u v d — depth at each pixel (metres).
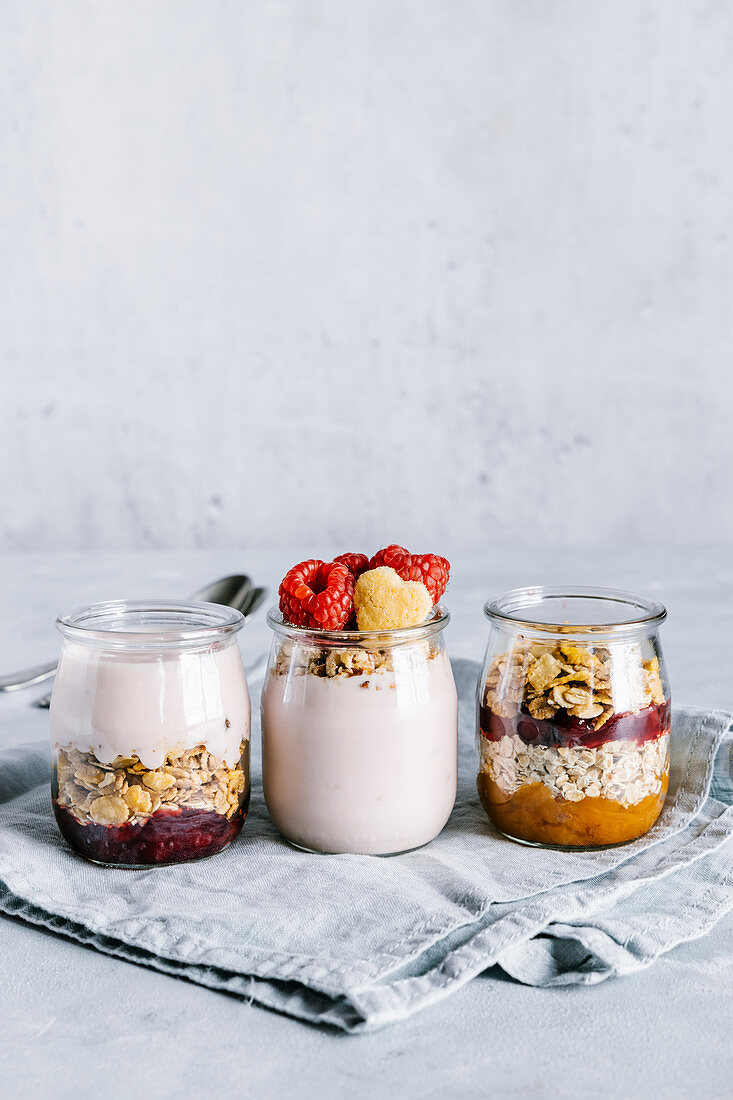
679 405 2.11
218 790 0.67
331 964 0.55
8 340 2.07
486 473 2.14
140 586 1.61
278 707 0.69
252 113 1.98
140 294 2.05
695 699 1.02
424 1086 0.47
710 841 0.70
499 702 0.71
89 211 2.02
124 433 2.12
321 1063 0.49
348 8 1.94
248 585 1.32
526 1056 0.50
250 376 2.09
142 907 0.61
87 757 0.66
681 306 2.06
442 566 0.73
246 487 2.14
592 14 1.95
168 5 1.94
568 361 2.08
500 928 0.58
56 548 2.17
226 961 0.56
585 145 2.00
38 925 0.63
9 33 1.95
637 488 2.14
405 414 2.11
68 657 0.68
